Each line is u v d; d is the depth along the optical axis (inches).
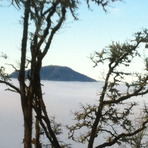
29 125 521.0
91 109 687.7
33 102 537.3
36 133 597.9
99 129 706.2
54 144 560.7
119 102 666.8
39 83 531.5
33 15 474.6
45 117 541.6
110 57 637.3
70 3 486.0
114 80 647.8
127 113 689.0
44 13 490.9
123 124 693.9
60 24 501.7
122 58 633.0
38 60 513.7
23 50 503.8
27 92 523.2
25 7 463.2
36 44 514.6
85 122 716.0
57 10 503.2
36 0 465.4
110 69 646.5
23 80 518.9
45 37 500.7
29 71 522.9
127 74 643.5
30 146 520.1
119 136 685.3
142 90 642.8
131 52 625.6
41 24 483.2
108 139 704.4
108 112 680.4
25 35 497.0
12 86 522.0
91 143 679.1
